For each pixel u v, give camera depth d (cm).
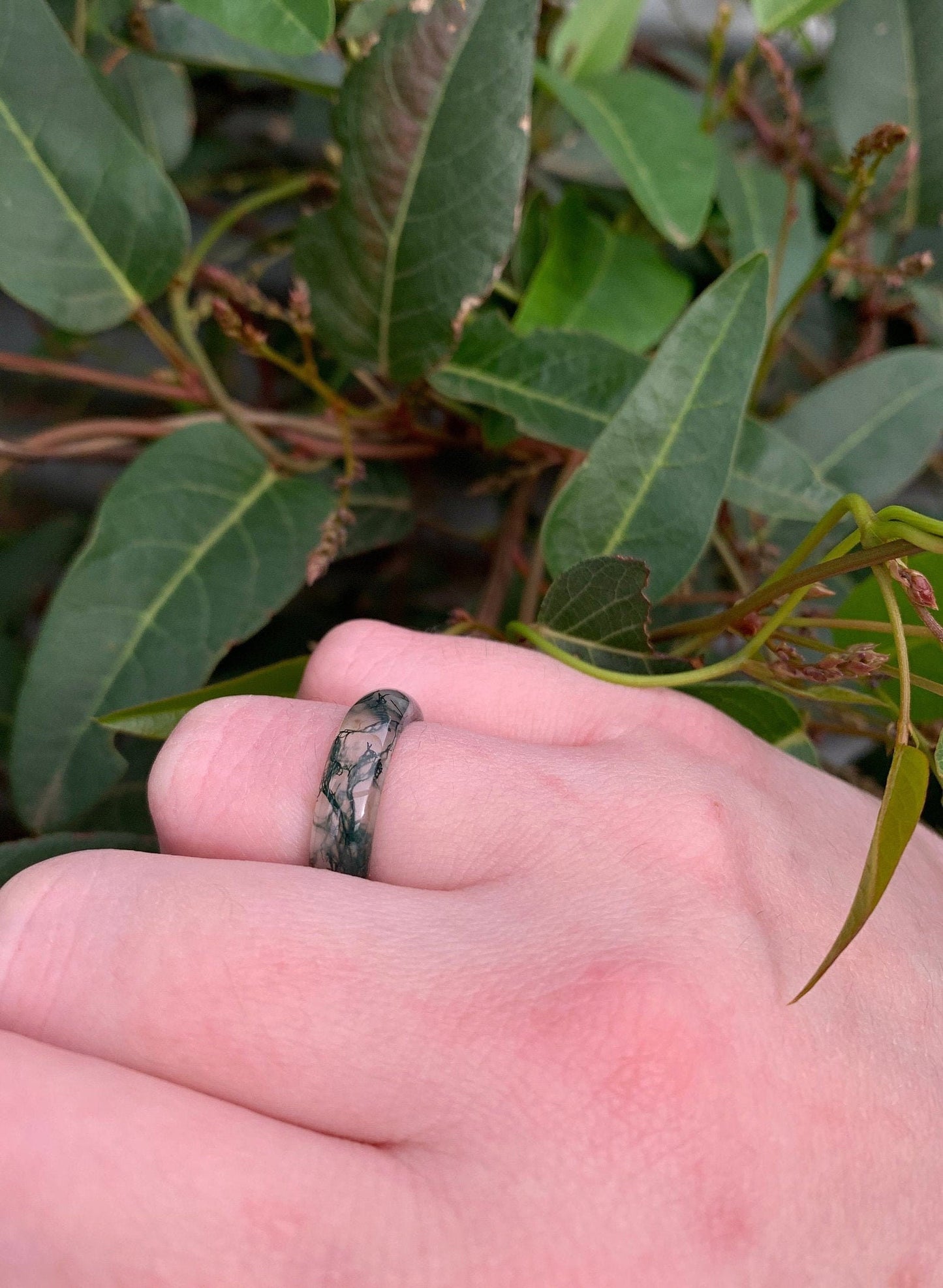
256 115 25
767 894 11
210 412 17
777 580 11
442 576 24
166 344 16
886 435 17
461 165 13
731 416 13
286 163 24
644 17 26
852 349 21
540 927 10
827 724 15
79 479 27
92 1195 8
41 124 13
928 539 9
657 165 16
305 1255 8
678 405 13
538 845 11
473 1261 8
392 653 13
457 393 15
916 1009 10
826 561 10
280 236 22
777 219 18
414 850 11
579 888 10
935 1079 10
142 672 14
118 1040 9
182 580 15
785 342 21
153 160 14
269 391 23
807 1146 9
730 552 17
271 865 10
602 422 15
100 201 14
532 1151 8
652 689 13
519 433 16
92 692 14
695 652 13
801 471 15
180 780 11
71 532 23
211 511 15
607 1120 9
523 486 18
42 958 9
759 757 13
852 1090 9
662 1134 9
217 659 14
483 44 13
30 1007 9
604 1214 8
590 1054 9
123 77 18
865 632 12
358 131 13
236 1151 8
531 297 17
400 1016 9
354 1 13
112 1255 8
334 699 13
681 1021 9
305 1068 9
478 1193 8
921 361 18
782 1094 9
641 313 17
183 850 12
